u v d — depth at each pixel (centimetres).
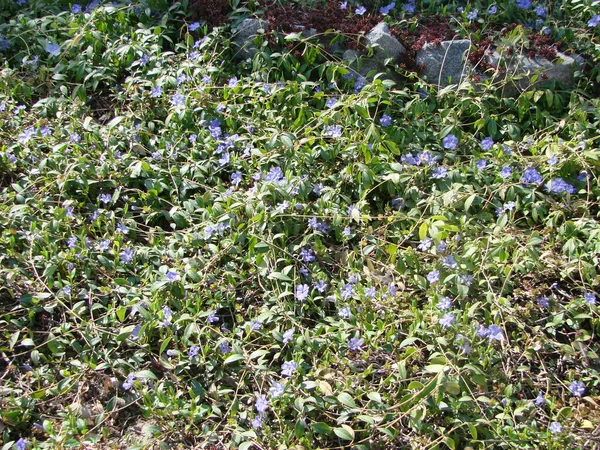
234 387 130
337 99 180
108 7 198
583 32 191
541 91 176
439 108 181
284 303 138
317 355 132
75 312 138
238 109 177
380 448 120
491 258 142
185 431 123
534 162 161
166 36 197
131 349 136
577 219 154
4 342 137
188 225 156
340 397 119
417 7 205
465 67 185
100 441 124
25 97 186
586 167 157
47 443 119
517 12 198
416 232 152
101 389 132
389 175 157
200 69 182
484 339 130
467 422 117
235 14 198
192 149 168
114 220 155
